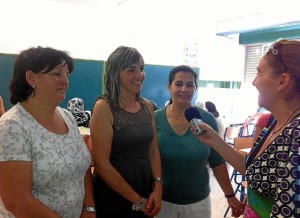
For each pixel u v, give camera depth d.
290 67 0.79
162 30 5.19
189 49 5.50
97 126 1.25
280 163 0.78
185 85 1.49
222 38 5.88
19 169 0.93
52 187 1.04
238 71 6.15
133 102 1.38
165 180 1.50
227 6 4.71
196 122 1.25
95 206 1.33
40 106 1.07
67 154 1.08
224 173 1.58
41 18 4.14
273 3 4.54
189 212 1.49
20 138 0.96
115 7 4.67
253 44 5.84
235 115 6.04
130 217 1.35
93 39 4.57
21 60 1.04
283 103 0.84
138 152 1.35
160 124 1.54
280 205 0.71
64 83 1.08
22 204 0.93
